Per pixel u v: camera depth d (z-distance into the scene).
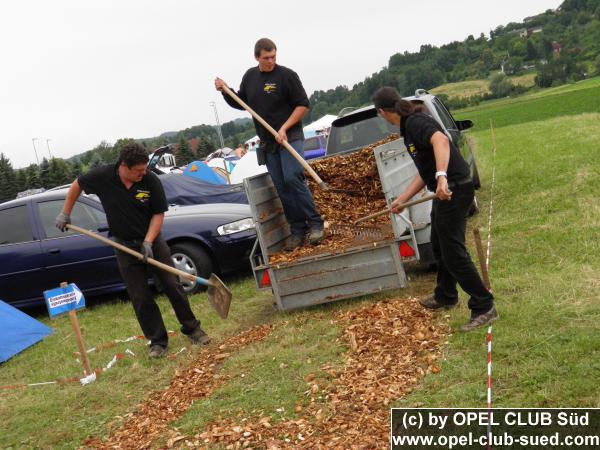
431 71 143.25
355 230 6.99
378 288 6.39
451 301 5.72
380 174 6.19
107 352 6.77
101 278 8.84
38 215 9.09
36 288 8.96
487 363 4.44
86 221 8.94
